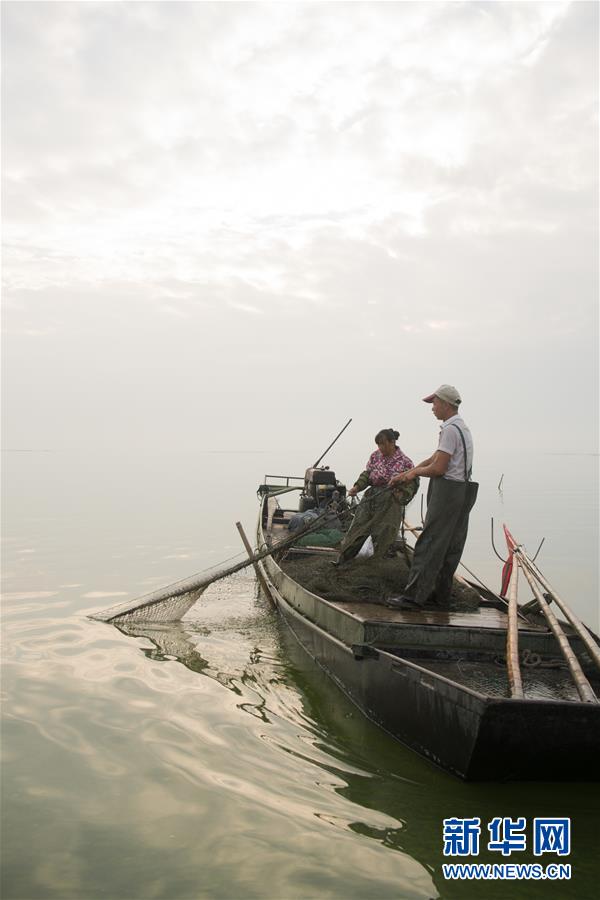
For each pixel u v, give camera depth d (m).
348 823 4.01
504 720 4.06
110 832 3.89
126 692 6.16
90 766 4.69
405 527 9.10
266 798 4.30
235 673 6.87
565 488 41.84
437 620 6.04
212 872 3.53
